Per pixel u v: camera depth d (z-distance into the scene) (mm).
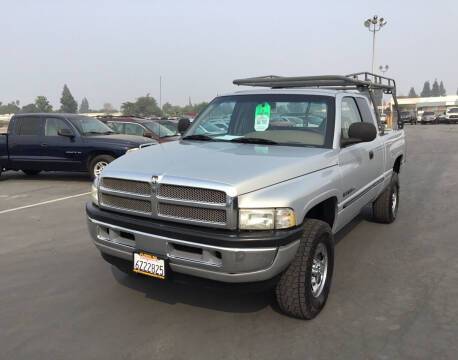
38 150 10359
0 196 8750
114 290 4027
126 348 3043
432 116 49969
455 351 2984
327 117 4066
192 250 2998
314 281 3496
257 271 2891
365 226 6234
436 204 7703
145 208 3166
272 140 4031
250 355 2949
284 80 5273
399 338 3158
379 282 4211
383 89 6598
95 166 10078
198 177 2953
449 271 4496
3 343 3115
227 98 4688
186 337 3189
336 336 3191
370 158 4793
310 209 3291
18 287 4109
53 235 5879
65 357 2936
